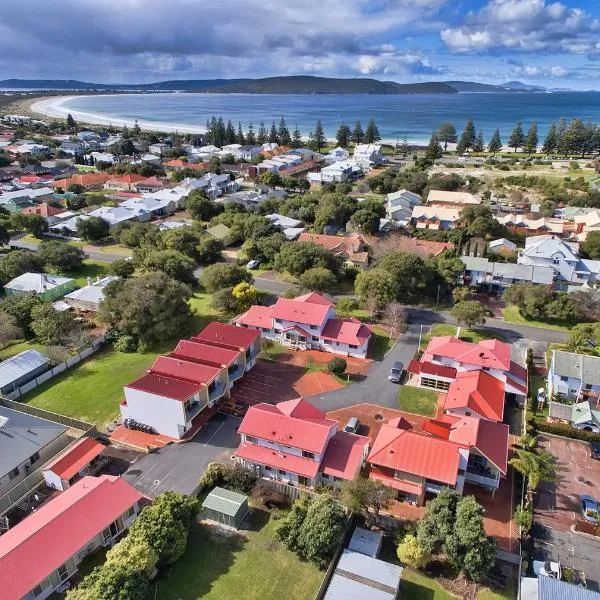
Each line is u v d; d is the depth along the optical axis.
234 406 61.38
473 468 48.56
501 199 160.25
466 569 38.59
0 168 197.50
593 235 108.75
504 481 50.25
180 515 42.28
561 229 120.50
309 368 70.19
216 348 65.62
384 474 48.06
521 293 84.19
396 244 107.75
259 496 47.22
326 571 39.94
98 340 75.25
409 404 62.16
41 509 43.53
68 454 50.88
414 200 148.88
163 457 53.47
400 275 88.31
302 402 54.53
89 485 45.31
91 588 34.97
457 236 113.88
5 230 120.00
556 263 95.31
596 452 52.94
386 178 173.75
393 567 38.94
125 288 77.56
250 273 99.44
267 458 50.03
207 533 44.12
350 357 72.94
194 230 118.88
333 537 40.19
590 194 147.38
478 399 58.28
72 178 175.00
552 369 63.44
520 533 43.28
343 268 100.88
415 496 46.59
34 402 62.28
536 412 60.34
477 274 94.38
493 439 49.97
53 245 105.62
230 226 125.81
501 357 64.19
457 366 65.56
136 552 37.62
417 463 47.00
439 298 92.12
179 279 94.94
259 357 72.81
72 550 39.16
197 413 57.62
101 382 66.75
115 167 199.50
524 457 47.50
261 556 41.84
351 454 49.66
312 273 89.25
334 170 193.38
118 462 52.88
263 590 38.88
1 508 46.50
